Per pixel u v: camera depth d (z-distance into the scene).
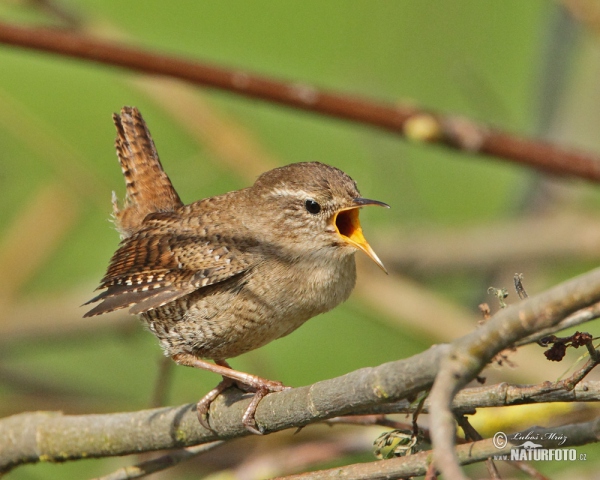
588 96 12.73
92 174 12.42
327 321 12.44
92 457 7.00
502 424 7.38
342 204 7.54
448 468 4.15
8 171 13.68
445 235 12.93
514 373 10.13
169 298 7.37
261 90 9.39
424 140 9.47
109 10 13.49
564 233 12.73
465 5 13.40
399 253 12.88
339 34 13.53
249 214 7.76
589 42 12.65
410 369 4.88
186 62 9.35
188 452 6.82
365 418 6.60
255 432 6.18
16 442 7.20
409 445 5.71
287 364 11.98
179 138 13.84
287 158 13.53
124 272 7.68
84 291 12.52
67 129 13.30
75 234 13.72
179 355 7.69
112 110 13.57
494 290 5.15
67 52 9.23
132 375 12.53
